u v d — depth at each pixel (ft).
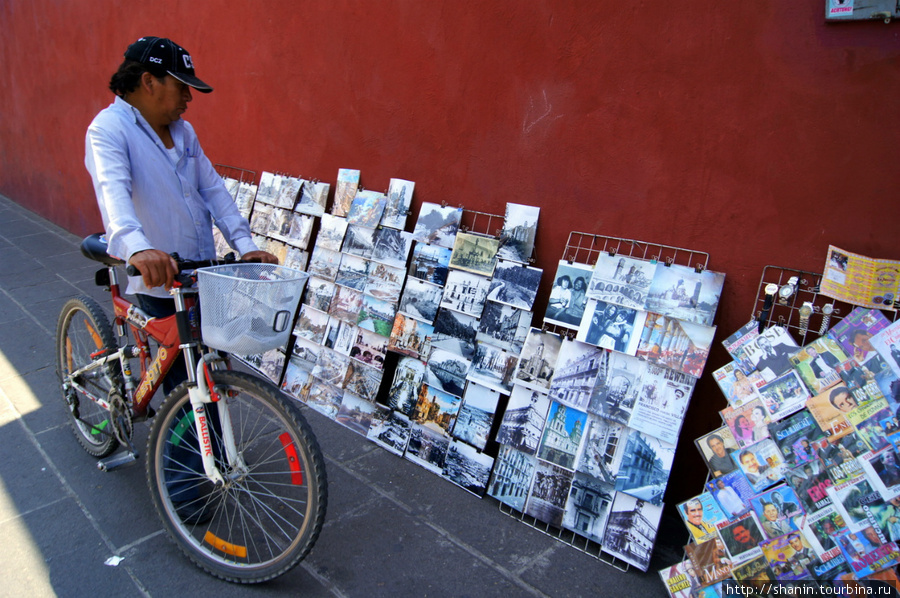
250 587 6.85
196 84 6.99
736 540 6.71
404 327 10.02
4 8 22.85
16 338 13.03
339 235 11.27
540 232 9.04
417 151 10.39
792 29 6.77
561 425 8.25
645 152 7.95
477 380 9.08
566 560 7.70
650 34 7.68
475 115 9.50
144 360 7.91
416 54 10.10
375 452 9.86
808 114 6.80
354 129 11.33
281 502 8.30
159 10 15.48
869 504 6.14
